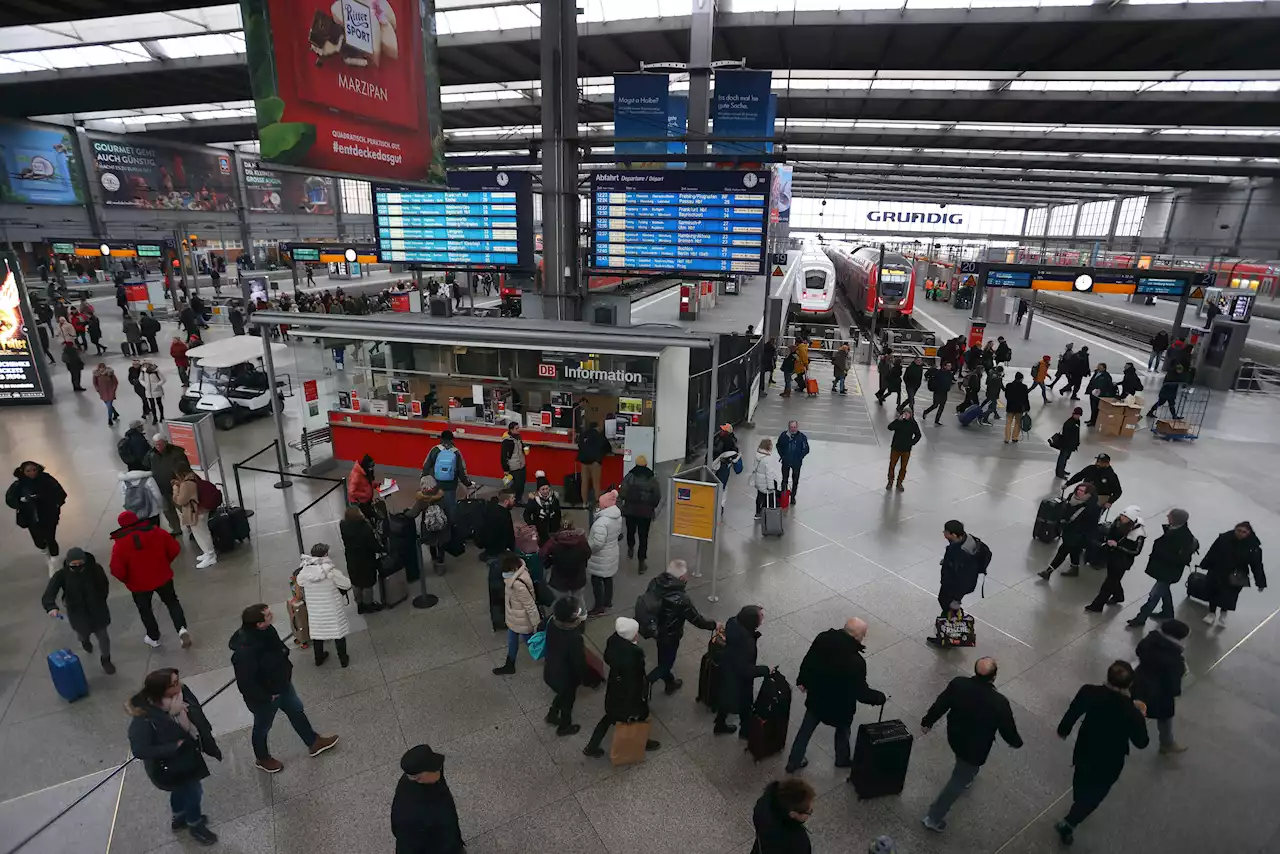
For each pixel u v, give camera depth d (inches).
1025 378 895.7
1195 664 286.8
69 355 701.9
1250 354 1057.5
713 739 238.7
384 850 192.9
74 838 196.2
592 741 226.7
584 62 995.3
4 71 1163.3
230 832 198.4
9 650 284.5
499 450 458.9
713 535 319.6
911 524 421.7
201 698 255.6
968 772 191.6
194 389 600.1
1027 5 753.0
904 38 841.5
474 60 1023.0
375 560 302.2
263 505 433.7
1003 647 295.1
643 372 425.4
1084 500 343.3
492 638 295.6
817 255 1611.7
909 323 1378.0
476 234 511.8
